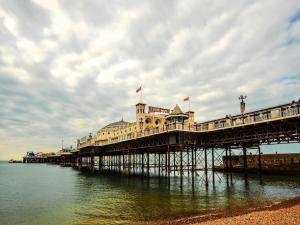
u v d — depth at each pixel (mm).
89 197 42375
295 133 36844
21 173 108812
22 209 33938
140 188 51719
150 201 36812
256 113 39312
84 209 33031
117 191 48562
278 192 43188
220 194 41562
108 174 94062
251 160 92188
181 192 44469
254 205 32312
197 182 59750
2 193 48562
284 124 37438
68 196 44000
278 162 84000
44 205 36375
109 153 113500
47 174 101562
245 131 43969
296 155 80812
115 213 30141
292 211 25922
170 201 36344
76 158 178375
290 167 77875
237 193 42406
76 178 80312
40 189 54281
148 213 29578
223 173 86125
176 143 50875
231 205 32844
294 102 34594
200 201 35875
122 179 72812
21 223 27375
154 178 73375
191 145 52656
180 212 29578
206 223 22812
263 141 49781
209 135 50344
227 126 43500
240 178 68250
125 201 37656
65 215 30188
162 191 46500
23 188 56312
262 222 22156
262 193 42188
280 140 45375
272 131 39719
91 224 25875
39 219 28734
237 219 23562
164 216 27984
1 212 32250
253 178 68062
